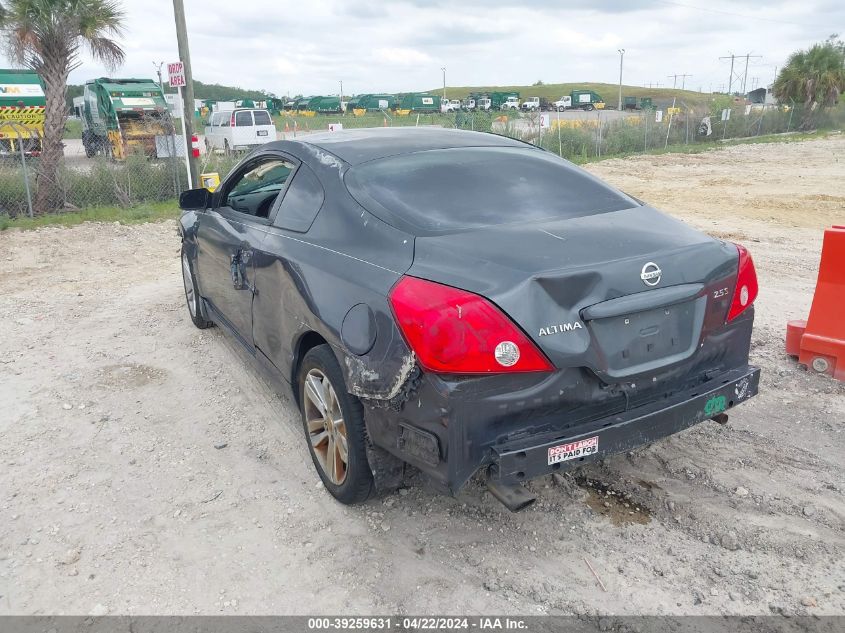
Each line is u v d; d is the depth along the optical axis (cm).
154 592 276
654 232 296
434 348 241
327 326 291
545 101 8088
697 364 292
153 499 340
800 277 720
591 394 262
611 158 2409
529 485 338
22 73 1916
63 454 386
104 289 743
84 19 1214
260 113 2664
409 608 264
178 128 2792
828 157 2298
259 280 376
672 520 312
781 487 334
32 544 307
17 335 586
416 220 297
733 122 3409
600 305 256
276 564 291
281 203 376
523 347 242
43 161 1255
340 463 318
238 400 451
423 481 314
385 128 421
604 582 274
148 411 438
